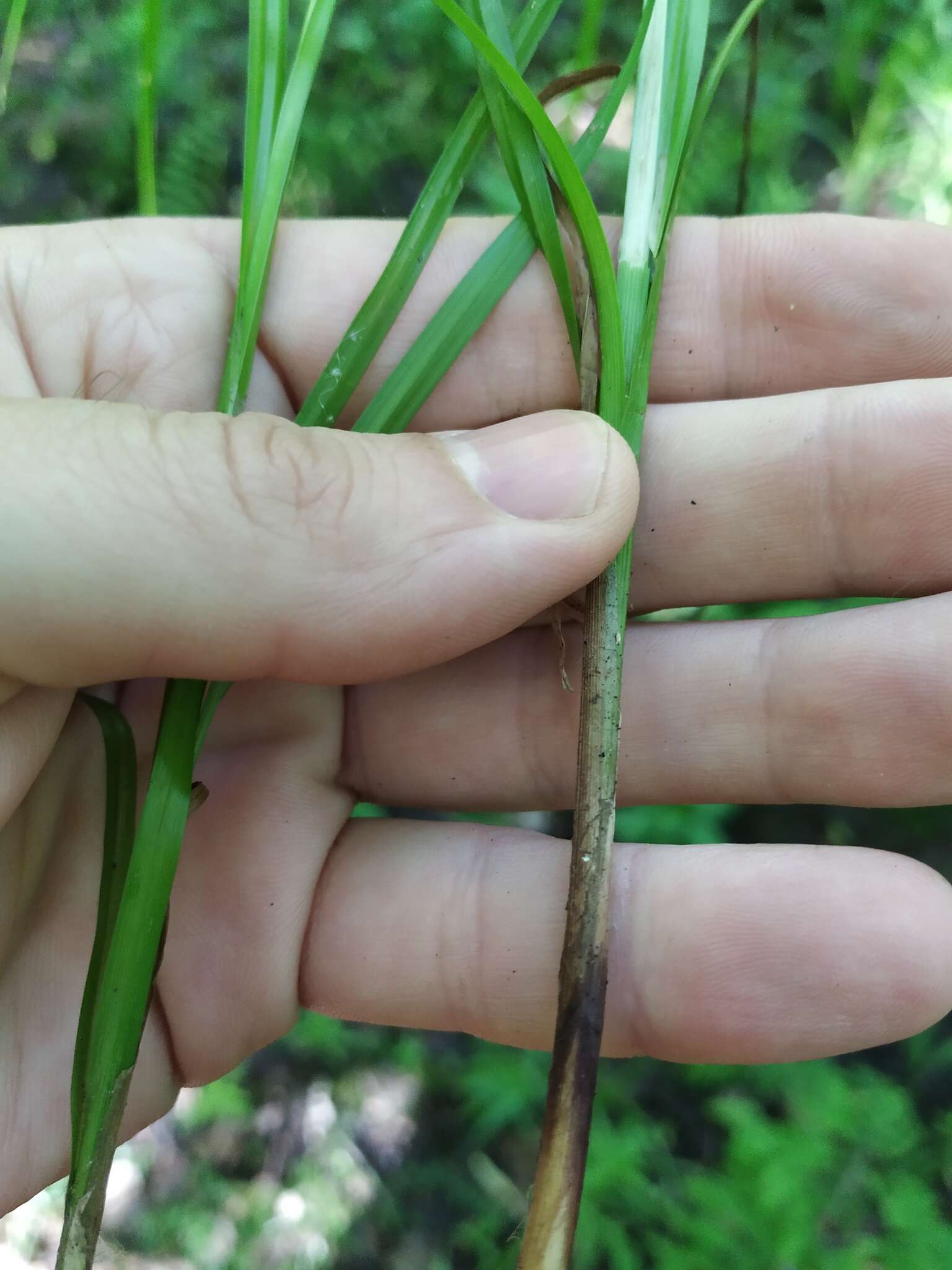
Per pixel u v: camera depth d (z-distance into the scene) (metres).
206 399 0.10
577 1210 0.07
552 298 0.10
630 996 0.09
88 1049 0.07
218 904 0.10
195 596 0.07
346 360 0.09
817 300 0.10
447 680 0.10
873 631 0.09
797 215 0.10
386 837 0.10
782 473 0.10
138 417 0.07
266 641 0.08
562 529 0.08
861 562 0.10
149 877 0.07
